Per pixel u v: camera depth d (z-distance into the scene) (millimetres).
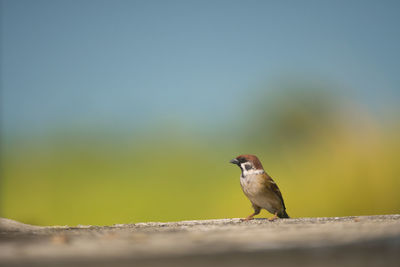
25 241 7512
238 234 7836
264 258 5633
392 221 9789
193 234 8008
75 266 5383
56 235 8391
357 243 6375
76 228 10164
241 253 5961
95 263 5520
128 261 5629
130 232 8789
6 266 5391
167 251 6172
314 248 6141
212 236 7625
